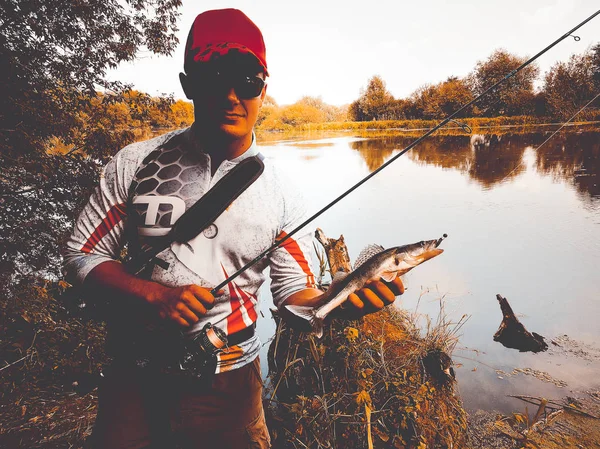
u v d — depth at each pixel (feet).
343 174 48.88
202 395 3.95
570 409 9.55
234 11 3.84
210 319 3.95
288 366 8.33
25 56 13.52
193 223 3.79
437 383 8.25
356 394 7.20
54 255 13.61
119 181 3.92
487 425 9.14
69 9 14.56
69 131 14.89
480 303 14.57
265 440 4.58
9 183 12.86
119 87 16.97
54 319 11.39
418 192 36.27
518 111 134.10
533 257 18.78
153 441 3.93
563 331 12.70
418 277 16.97
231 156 3.90
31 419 8.39
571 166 45.60
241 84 3.65
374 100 225.97
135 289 3.60
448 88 167.32
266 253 3.98
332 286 3.47
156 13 17.66
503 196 32.35
